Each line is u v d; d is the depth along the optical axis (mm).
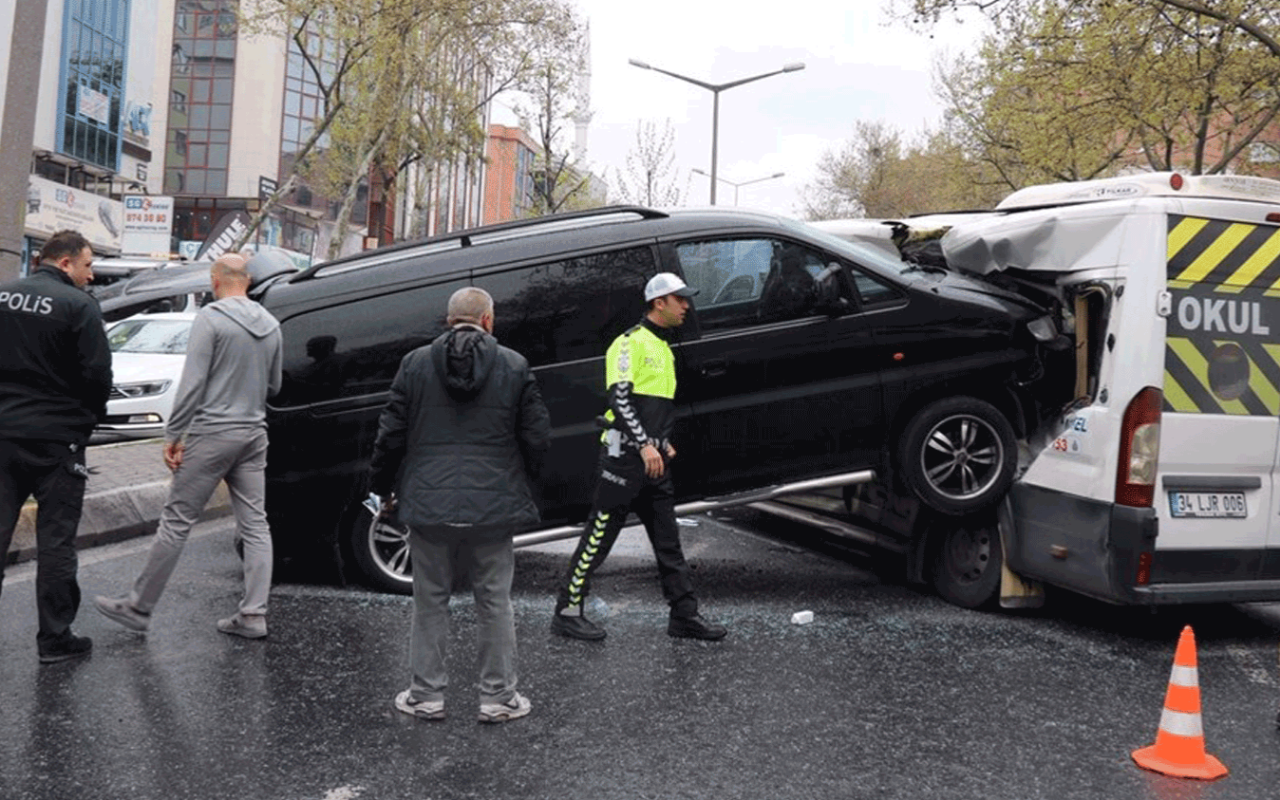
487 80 34688
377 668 5562
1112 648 6293
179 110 56156
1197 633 6734
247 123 56188
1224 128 23094
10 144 9102
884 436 7000
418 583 4867
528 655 5848
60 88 37000
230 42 56031
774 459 6898
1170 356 6227
